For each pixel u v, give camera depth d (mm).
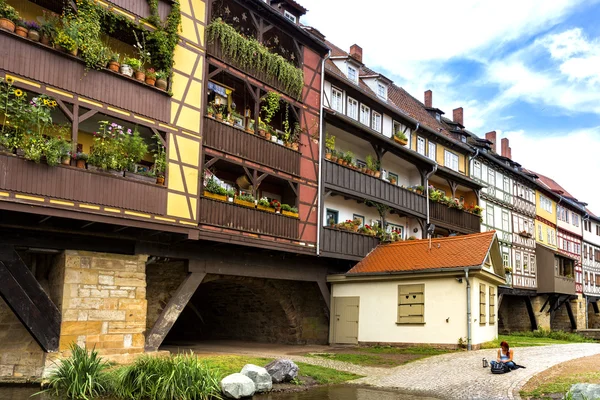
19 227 11703
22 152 10977
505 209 34844
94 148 12562
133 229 13594
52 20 12727
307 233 18797
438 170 26562
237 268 17062
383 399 10562
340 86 21969
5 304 12203
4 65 10906
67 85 11898
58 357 11898
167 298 15836
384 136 22656
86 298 12664
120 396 10078
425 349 17562
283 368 12086
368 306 19734
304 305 20938
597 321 48125
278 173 17734
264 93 17594
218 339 22906
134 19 13422
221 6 17000
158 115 13812
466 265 17656
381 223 23750
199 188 14695
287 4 20797
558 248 42906
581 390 9609
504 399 10523
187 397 9961
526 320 35562
